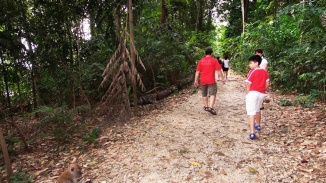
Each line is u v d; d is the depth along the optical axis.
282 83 9.38
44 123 5.59
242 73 15.10
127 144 5.03
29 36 6.69
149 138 5.25
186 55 12.41
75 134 5.95
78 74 7.61
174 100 8.97
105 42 8.09
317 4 7.92
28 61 7.04
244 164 3.96
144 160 4.31
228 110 7.13
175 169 3.96
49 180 4.00
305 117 5.75
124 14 7.88
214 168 3.91
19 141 5.47
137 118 6.77
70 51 8.12
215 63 6.67
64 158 4.79
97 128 6.10
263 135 5.01
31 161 4.82
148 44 9.50
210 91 6.72
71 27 8.18
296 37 9.19
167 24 11.12
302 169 3.65
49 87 7.71
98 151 4.86
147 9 13.27
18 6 6.59
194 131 5.50
